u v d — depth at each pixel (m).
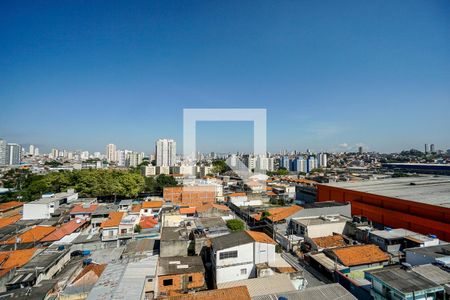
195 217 48.34
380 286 16.91
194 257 27.42
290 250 35.00
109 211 50.69
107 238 37.25
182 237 31.25
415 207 39.53
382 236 31.45
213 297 17.05
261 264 25.94
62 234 38.06
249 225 48.59
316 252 31.05
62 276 25.58
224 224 41.59
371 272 18.09
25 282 22.94
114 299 15.02
